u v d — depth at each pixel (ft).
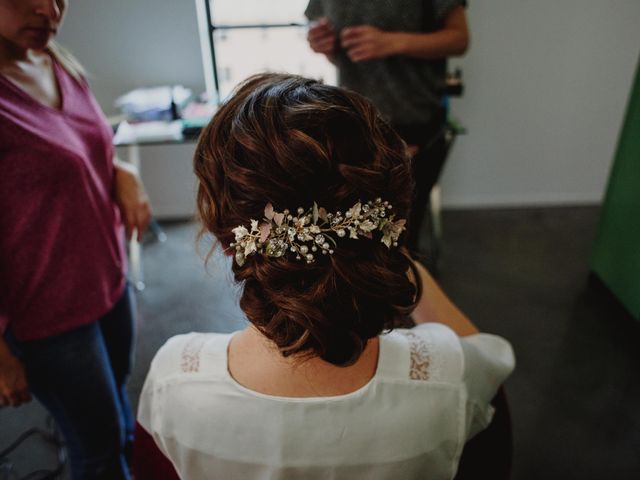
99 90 9.07
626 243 6.80
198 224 1.90
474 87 9.48
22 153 2.71
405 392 1.68
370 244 1.56
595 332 6.74
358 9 4.65
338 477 1.66
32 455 5.01
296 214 1.49
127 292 4.05
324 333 1.52
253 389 1.67
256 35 9.27
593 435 5.20
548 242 9.19
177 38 8.75
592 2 8.72
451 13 4.71
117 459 3.91
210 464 1.72
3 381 2.81
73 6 8.35
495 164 10.28
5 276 2.88
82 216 3.09
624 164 6.80
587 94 9.55
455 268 8.43
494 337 2.17
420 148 5.08
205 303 7.51
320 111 1.43
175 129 7.30
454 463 1.78
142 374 6.10
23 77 2.92
